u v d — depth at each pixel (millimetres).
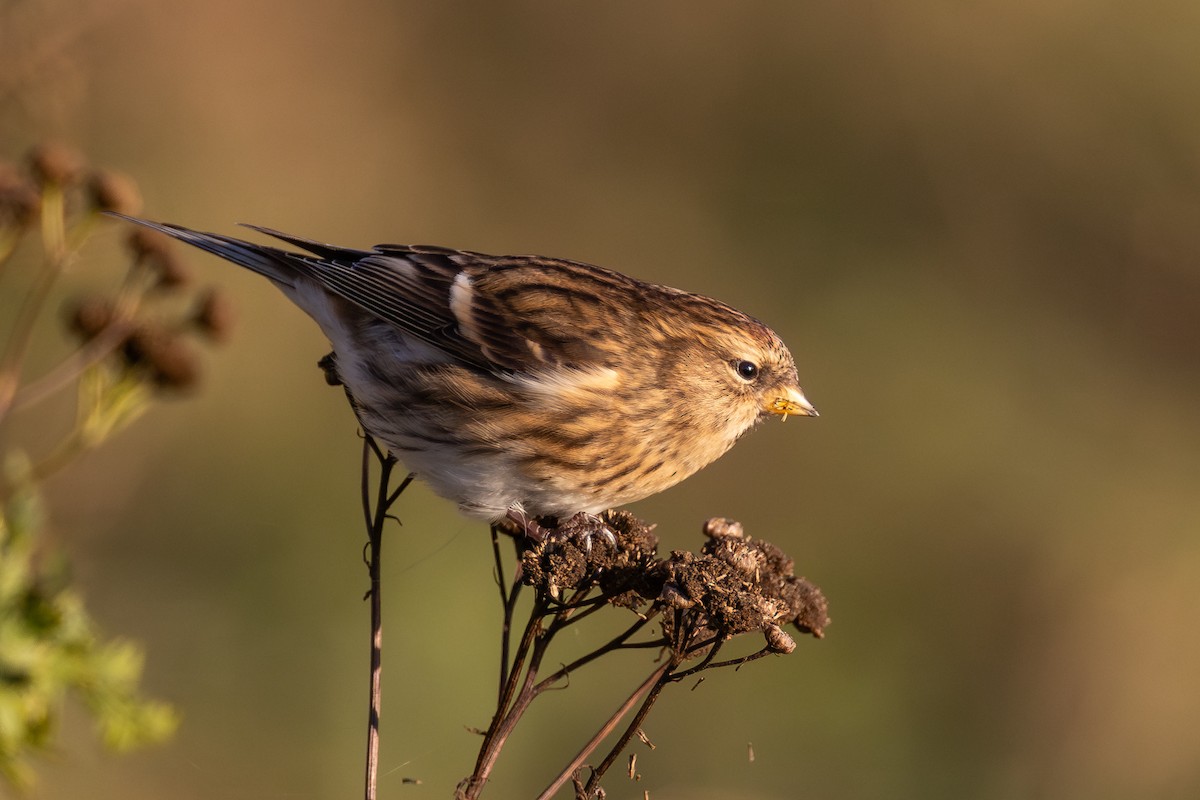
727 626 5008
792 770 11812
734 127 17016
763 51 17203
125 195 6617
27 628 5426
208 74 14586
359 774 10375
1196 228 16719
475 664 10969
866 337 15844
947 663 13398
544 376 6453
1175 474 15195
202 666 10773
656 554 5754
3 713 5352
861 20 17141
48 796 8781
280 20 15250
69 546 10914
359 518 11875
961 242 16703
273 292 13633
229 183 14539
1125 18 17188
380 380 6559
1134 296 16656
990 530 14469
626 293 6852
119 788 9242
